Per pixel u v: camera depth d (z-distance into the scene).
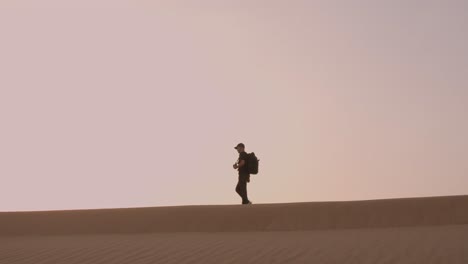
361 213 17.77
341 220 17.52
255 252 11.56
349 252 11.24
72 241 14.82
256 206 18.39
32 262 11.40
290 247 12.09
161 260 11.09
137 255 11.68
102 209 19.23
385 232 15.02
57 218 18.66
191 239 14.41
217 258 11.09
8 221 18.47
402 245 11.84
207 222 17.83
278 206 18.28
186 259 11.10
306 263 10.41
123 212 18.83
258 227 17.53
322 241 13.05
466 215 17.41
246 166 20.73
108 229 17.88
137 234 16.97
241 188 20.64
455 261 10.05
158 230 17.66
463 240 12.33
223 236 15.30
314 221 17.59
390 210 17.83
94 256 11.76
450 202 17.98
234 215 18.03
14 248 13.38
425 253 10.81
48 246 13.55
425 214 17.58
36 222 18.39
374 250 11.35
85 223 18.27
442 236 13.27
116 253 11.98
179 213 18.41
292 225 17.52
